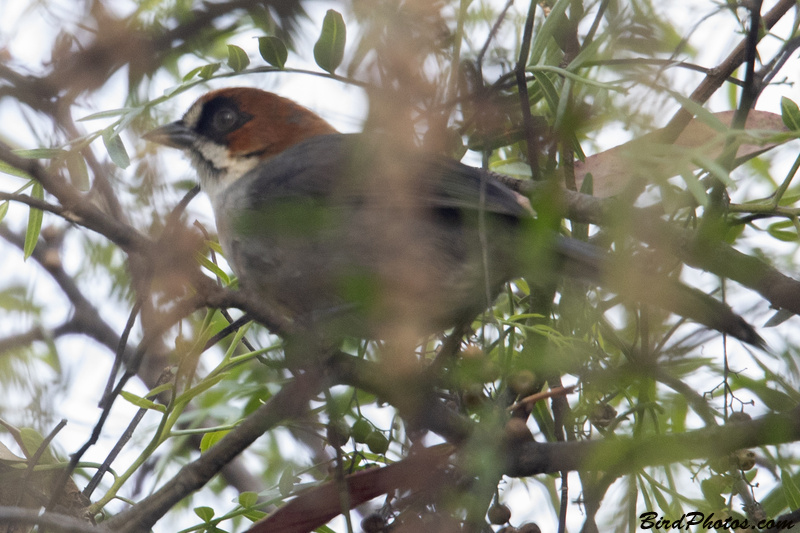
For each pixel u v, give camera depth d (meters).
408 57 4.58
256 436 6.21
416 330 6.49
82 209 5.41
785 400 5.27
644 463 4.76
